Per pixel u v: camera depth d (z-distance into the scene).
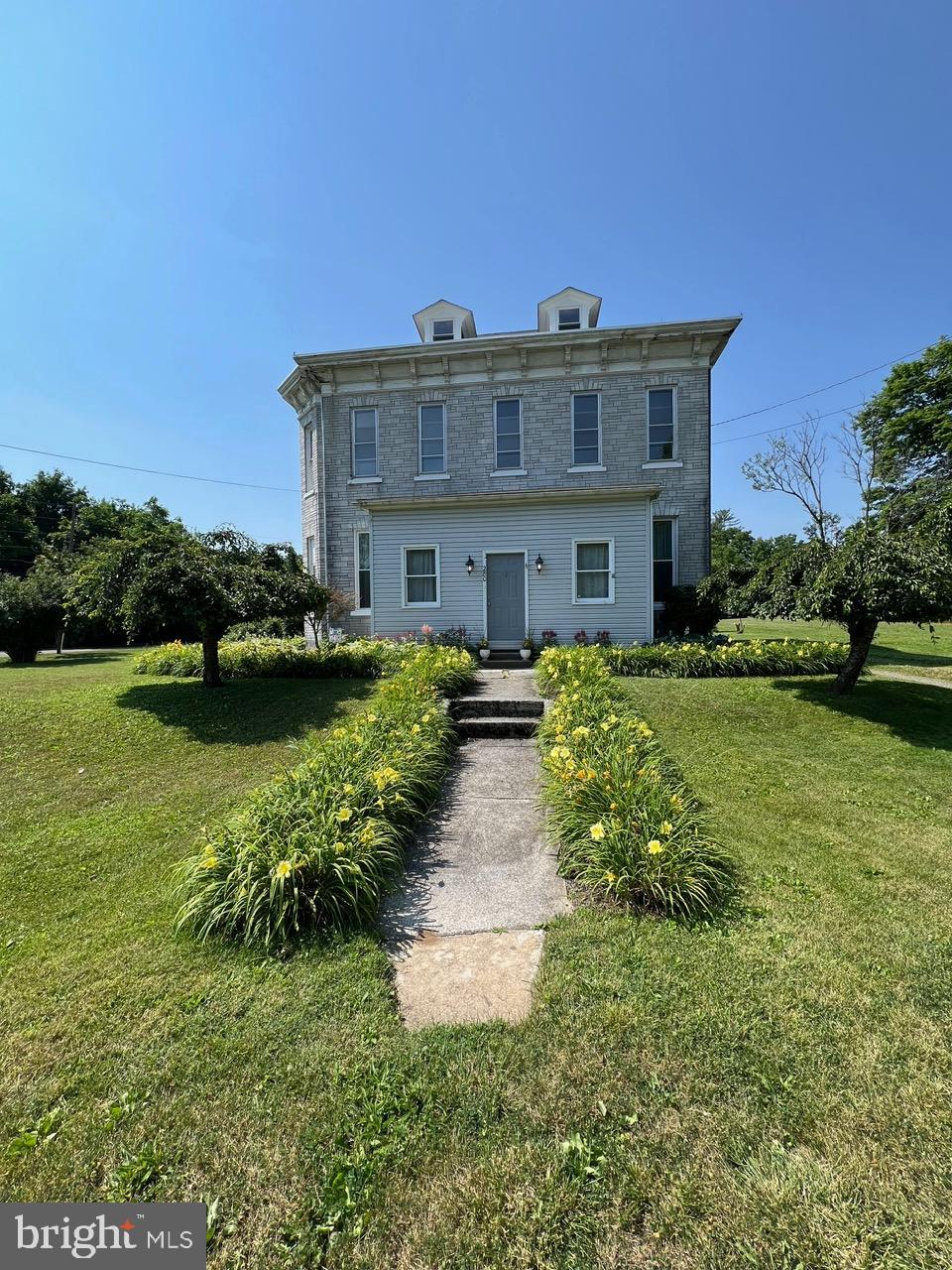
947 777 4.99
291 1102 1.80
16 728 6.13
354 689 7.89
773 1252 1.38
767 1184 1.53
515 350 13.16
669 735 6.00
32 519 30.91
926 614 6.30
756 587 7.79
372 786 3.70
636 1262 1.37
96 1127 1.72
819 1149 1.63
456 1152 1.63
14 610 12.91
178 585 6.79
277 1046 2.04
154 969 2.48
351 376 13.98
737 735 6.04
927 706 7.00
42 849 3.71
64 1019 2.18
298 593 7.98
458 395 13.67
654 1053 1.97
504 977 2.44
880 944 2.61
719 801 4.41
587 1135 1.67
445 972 2.48
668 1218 1.46
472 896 3.16
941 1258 1.36
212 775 5.14
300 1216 1.48
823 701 7.08
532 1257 1.38
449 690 7.14
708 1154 1.62
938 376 17.47
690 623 12.34
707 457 12.88
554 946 2.65
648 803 3.43
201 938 2.70
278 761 5.48
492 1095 1.81
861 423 19.17
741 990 2.29
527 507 10.91
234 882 2.85
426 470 13.89
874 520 7.11
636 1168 1.58
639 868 3.00
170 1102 1.80
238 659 9.30
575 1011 2.19
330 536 14.15
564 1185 1.54
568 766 3.88
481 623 11.07
